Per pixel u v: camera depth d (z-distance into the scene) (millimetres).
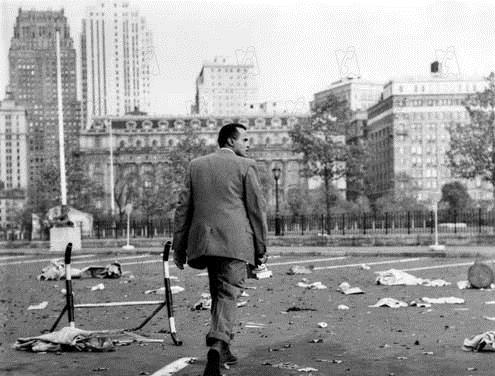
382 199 66375
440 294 12648
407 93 145375
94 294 13789
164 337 8289
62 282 16938
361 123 165500
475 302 11375
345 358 6879
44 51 155500
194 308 11031
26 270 21500
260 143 137875
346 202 65375
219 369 5879
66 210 31750
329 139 49594
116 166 137125
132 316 10281
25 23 154625
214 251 6234
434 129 144500
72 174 61719
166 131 138125
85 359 6926
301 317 9930
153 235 43562
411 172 144125
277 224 38312
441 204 92250
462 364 6516
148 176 86500
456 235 30312
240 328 8945
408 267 19531
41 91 154375
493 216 38281
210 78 150250
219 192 6402
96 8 162500
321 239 31922
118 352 7305
